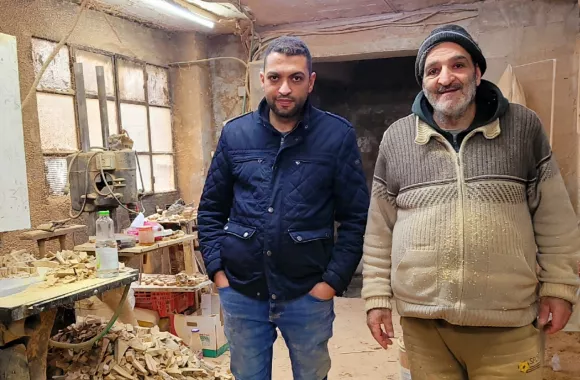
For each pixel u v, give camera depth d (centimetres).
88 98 380
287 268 170
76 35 369
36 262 229
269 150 173
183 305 315
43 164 338
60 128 355
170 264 406
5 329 181
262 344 181
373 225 163
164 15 411
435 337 149
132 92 429
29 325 190
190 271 369
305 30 434
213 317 298
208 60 478
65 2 358
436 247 139
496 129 138
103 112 305
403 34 406
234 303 178
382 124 630
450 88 138
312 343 176
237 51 482
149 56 449
